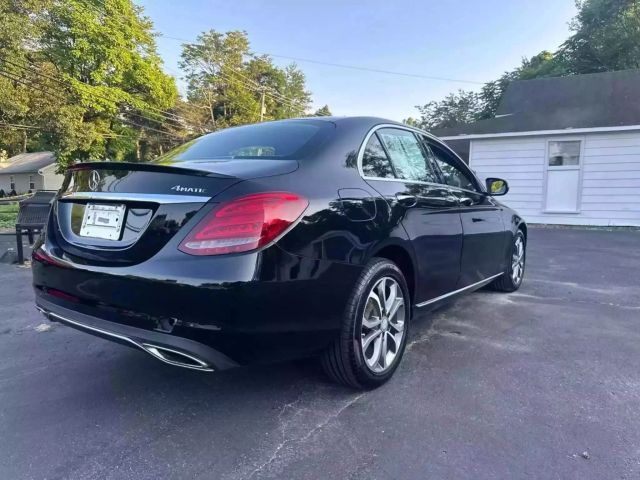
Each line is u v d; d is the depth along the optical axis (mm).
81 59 26453
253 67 50594
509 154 13242
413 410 2307
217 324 1864
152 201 2021
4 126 25078
